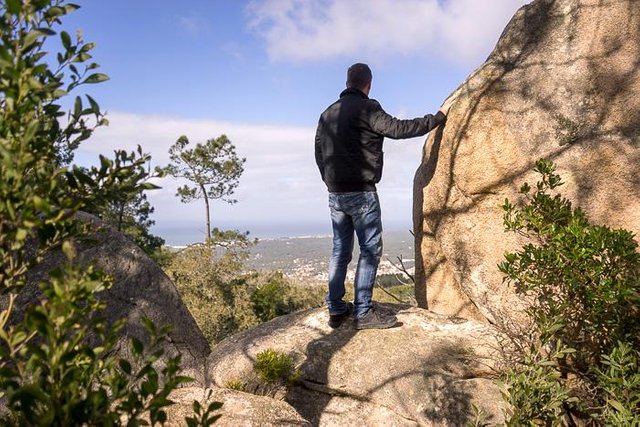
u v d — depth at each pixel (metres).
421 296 5.11
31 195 1.25
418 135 4.25
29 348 1.28
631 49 3.65
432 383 3.74
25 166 1.24
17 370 1.32
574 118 3.78
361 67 4.37
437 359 3.94
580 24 3.92
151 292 4.25
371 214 4.27
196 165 30.27
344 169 4.22
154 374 1.31
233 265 22.77
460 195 4.38
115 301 4.02
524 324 3.99
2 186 1.20
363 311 4.38
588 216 3.59
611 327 3.02
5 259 1.40
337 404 3.92
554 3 4.14
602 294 2.82
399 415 3.71
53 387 1.19
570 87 3.85
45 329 1.18
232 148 30.88
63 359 1.21
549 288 3.22
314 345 4.32
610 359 2.77
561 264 3.01
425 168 4.82
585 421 3.34
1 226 1.30
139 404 1.31
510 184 4.04
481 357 3.90
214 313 21.25
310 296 25.02
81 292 1.27
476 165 4.21
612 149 3.56
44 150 1.38
